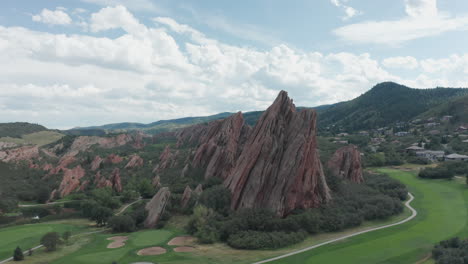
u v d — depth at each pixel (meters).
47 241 81.69
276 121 109.38
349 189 119.06
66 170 190.62
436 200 121.81
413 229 91.81
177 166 197.38
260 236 82.56
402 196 125.31
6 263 73.38
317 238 86.38
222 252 78.50
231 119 186.25
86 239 94.31
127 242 89.31
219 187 110.69
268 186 99.31
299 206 97.81
